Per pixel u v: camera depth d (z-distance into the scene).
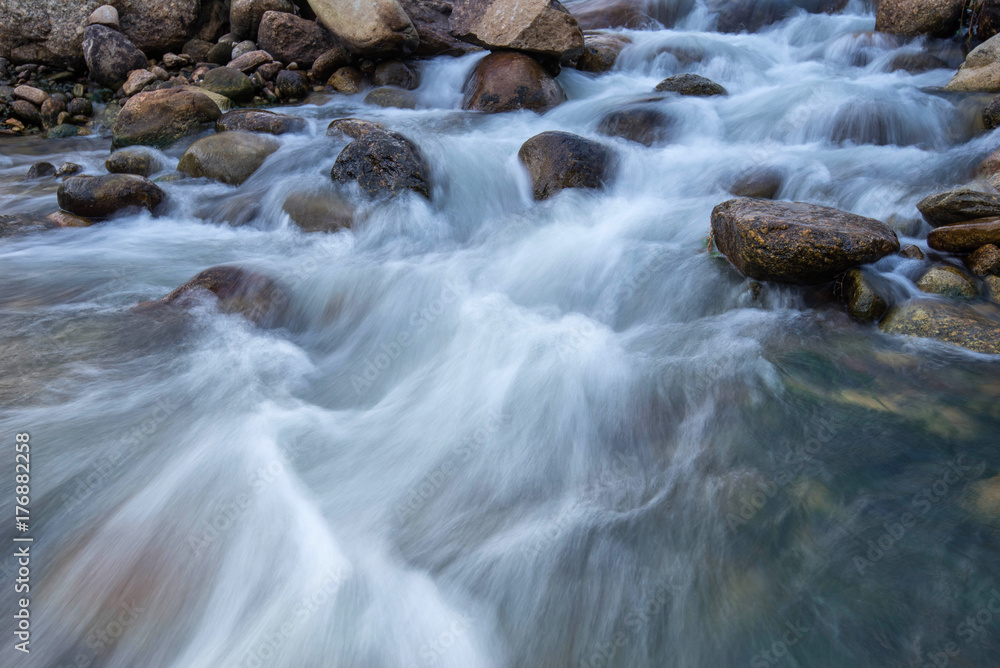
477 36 9.05
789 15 12.52
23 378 3.70
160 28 10.77
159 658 2.37
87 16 10.21
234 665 2.34
